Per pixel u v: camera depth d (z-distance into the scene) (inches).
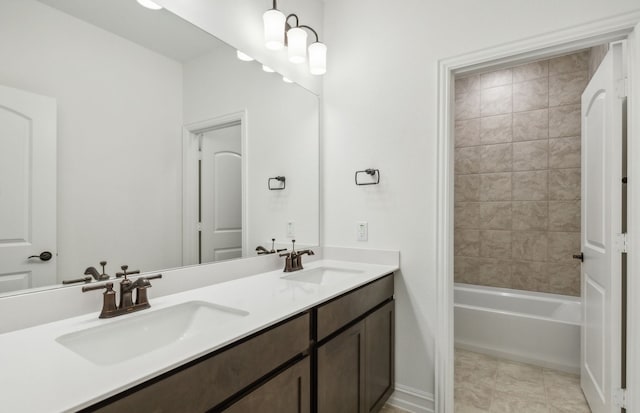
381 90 79.2
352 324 59.1
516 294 116.8
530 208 116.6
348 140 84.0
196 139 59.0
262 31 71.2
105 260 46.4
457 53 69.7
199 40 58.9
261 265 70.4
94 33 45.6
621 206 58.2
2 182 37.3
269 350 39.6
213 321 45.5
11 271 37.8
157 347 42.5
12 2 38.2
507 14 64.7
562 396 80.0
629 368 55.9
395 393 76.4
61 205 42.2
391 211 77.5
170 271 52.6
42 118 40.5
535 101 115.9
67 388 24.3
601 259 66.0
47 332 36.1
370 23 81.3
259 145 71.1
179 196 56.5
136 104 50.4
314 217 85.5
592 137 71.9
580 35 58.1
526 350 96.9
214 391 32.7
